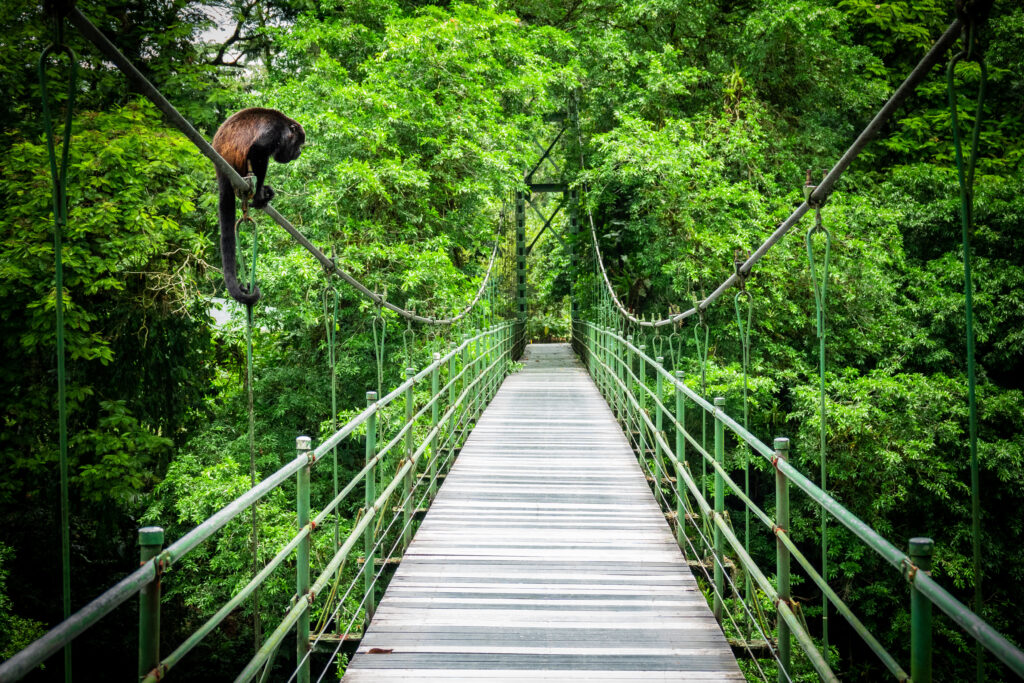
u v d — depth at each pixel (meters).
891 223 13.81
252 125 3.18
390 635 3.67
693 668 3.33
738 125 14.22
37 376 9.99
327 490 11.05
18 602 10.70
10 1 9.59
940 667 11.71
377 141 10.95
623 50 15.50
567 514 5.70
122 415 9.73
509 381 14.34
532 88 13.44
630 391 8.46
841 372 13.37
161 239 9.45
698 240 13.03
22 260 8.66
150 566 1.82
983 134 16.48
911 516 12.30
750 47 15.34
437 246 11.43
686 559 4.77
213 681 11.65
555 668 3.33
